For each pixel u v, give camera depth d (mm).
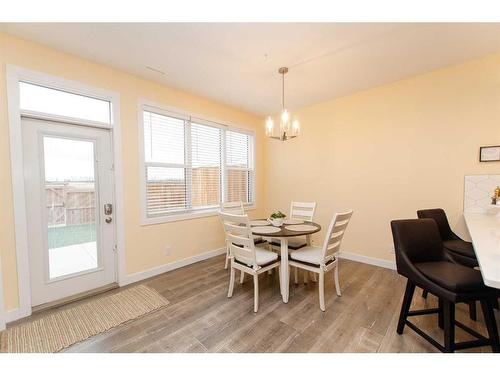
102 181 2561
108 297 2348
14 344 1650
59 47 2143
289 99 3576
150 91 2895
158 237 2988
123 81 2650
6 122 1918
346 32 1942
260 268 2162
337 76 2789
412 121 2857
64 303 2209
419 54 2312
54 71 2166
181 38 2018
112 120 2588
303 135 3982
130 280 2707
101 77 2475
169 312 2070
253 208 4441
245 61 2422
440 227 2371
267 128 2635
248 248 2189
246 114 4262
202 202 3604
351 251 3438
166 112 3070
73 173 2367
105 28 1872
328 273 2930
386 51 2246
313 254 2312
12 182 1939
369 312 2047
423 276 1462
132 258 2742
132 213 2744
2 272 1886
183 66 2529
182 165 3307
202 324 1891
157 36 1987
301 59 2383
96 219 2516
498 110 2338
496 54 2316
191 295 2389
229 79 2865
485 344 1359
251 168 4465
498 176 2354
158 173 3059
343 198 3512
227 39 2035
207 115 3570
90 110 2461
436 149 2707
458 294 1267
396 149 2992
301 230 2346
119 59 2375
